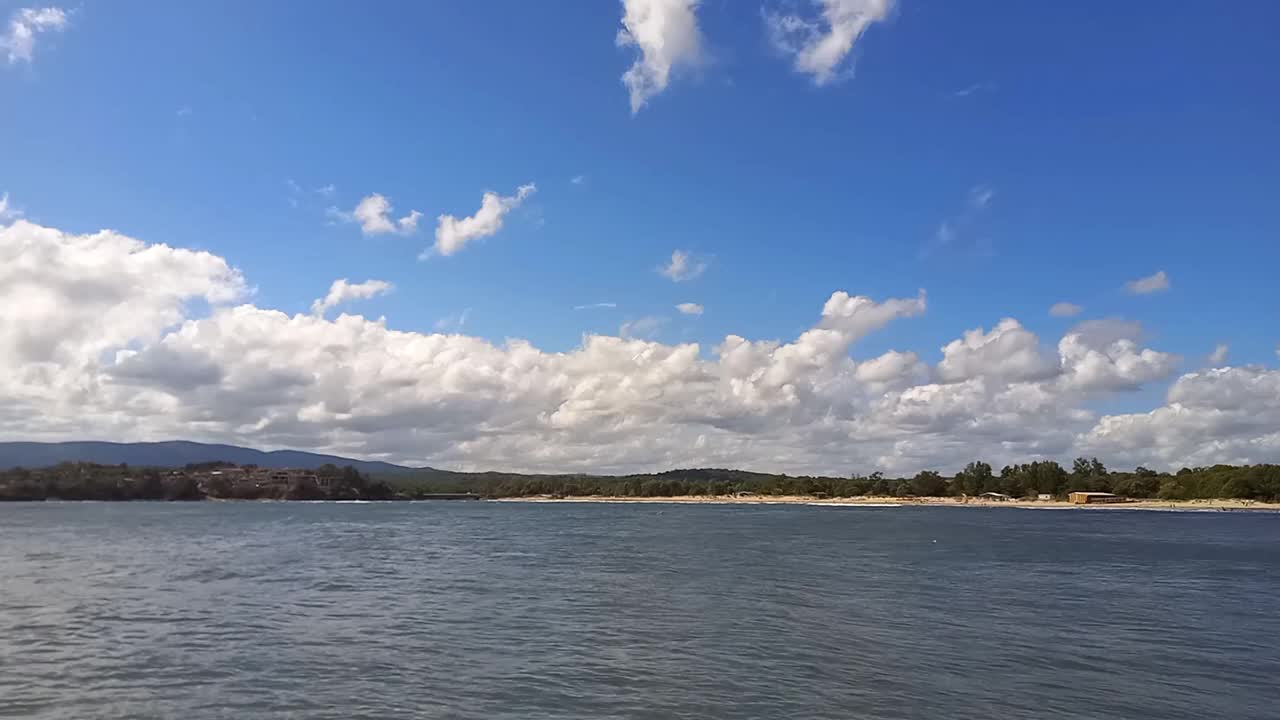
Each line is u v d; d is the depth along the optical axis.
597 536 130.38
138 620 44.00
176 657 34.16
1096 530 154.75
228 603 50.69
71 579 64.00
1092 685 31.16
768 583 63.03
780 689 29.42
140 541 112.38
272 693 28.36
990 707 27.69
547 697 28.03
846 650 36.62
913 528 160.50
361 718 25.39
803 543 112.81
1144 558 90.19
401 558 86.12
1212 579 69.25
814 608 49.53
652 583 62.78
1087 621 46.28
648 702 27.50
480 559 85.19
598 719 25.48
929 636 40.56
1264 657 36.78
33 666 32.38
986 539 123.62
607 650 36.12
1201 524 182.75
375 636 39.41
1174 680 32.28
